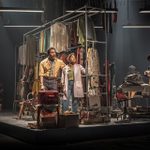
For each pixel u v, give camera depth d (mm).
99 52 11977
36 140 5961
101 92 8086
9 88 12773
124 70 12477
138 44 12500
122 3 11945
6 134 7559
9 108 12703
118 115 8000
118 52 12383
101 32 11945
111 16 9266
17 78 11953
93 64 7512
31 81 9523
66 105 7312
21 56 10375
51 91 6371
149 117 8062
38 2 10477
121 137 6852
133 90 7375
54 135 6129
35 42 9555
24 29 12734
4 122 7688
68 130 6277
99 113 7328
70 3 9789
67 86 7375
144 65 12461
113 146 5945
